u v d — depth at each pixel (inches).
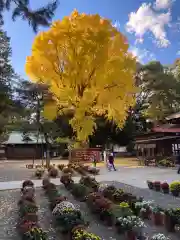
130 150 1791.3
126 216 273.3
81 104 585.6
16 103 348.2
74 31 615.5
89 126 617.6
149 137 1224.2
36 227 240.2
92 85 600.4
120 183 591.8
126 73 632.4
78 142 1104.8
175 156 1018.7
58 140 1320.1
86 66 593.3
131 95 678.5
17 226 288.0
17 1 225.5
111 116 679.7
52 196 394.9
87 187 458.6
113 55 671.8
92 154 1193.4
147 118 1764.3
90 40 601.6
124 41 698.2
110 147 1758.1
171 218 268.8
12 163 1571.1
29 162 1632.6
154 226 285.0
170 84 1647.4
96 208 318.0
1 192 517.0
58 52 628.1
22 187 533.3
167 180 618.5
